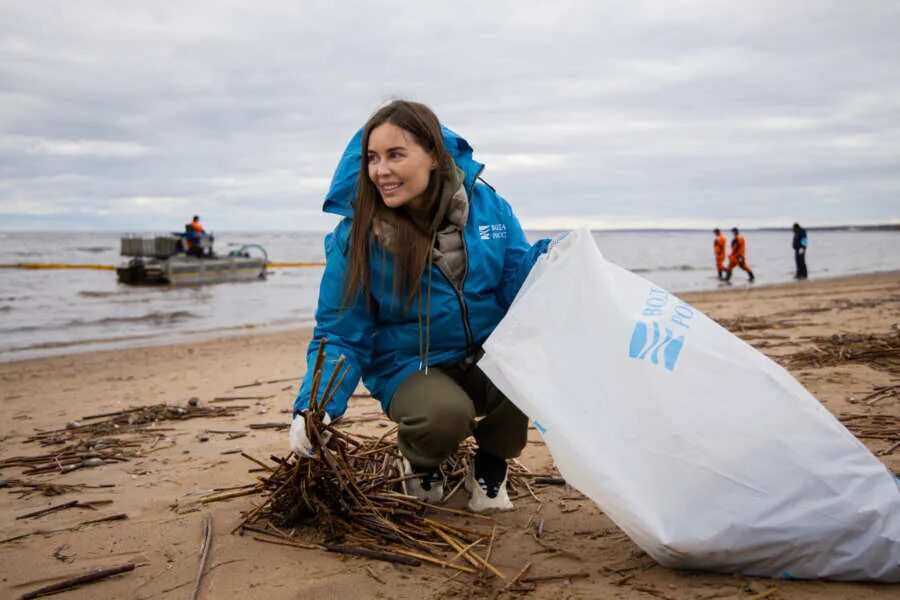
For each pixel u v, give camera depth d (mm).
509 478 3143
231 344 10352
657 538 1956
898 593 1909
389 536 2445
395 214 2465
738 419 2035
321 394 2451
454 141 2576
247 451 3926
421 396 2506
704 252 60531
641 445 2043
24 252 54156
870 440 3393
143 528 2701
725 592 1950
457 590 2082
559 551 2336
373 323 2627
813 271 30406
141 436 4441
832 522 1941
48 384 7203
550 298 2322
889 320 8438
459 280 2555
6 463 3846
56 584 2186
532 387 2207
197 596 2092
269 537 2514
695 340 2168
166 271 23156
